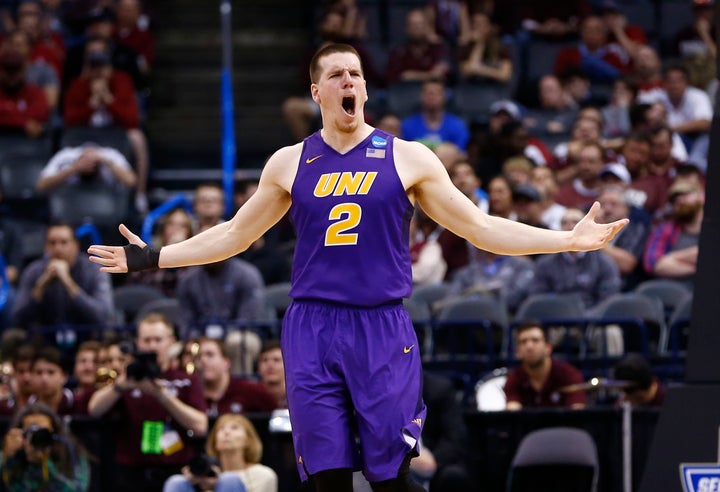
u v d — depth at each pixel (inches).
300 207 337.4
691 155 967.0
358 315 332.8
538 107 1135.0
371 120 995.9
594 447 576.7
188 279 739.4
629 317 711.7
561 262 767.7
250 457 563.2
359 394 329.1
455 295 772.6
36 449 544.4
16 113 1031.0
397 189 334.6
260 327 718.5
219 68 1213.7
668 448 374.3
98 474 594.2
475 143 957.8
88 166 938.7
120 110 1045.2
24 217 967.0
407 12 1219.2
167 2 1237.1
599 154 874.1
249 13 1240.2
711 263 369.1
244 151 1171.9
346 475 327.9
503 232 338.3
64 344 730.2
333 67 335.9
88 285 762.2
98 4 1195.3
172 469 589.6
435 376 616.1
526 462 577.6
